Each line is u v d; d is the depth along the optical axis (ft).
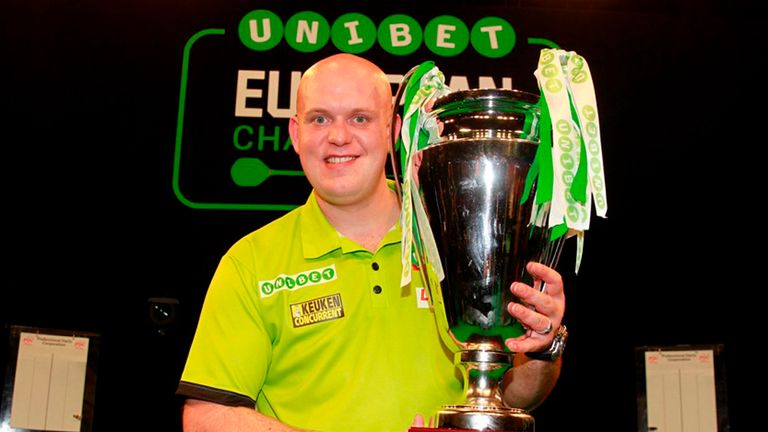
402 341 5.50
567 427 9.04
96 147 9.40
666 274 9.30
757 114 9.53
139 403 8.96
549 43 9.75
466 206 4.66
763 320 9.16
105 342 9.07
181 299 9.20
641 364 9.14
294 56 9.70
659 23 9.77
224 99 9.59
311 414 5.42
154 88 9.56
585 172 4.55
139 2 9.73
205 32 9.71
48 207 9.25
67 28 9.62
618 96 9.61
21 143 9.34
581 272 9.33
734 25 9.74
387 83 5.75
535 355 5.09
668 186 9.45
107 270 9.20
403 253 4.75
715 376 9.02
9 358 8.87
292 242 5.80
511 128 4.73
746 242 9.32
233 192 9.39
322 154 5.49
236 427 5.07
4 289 9.04
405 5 9.84
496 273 4.64
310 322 5.53
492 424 4.34
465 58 9.71
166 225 9.30
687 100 9.59
